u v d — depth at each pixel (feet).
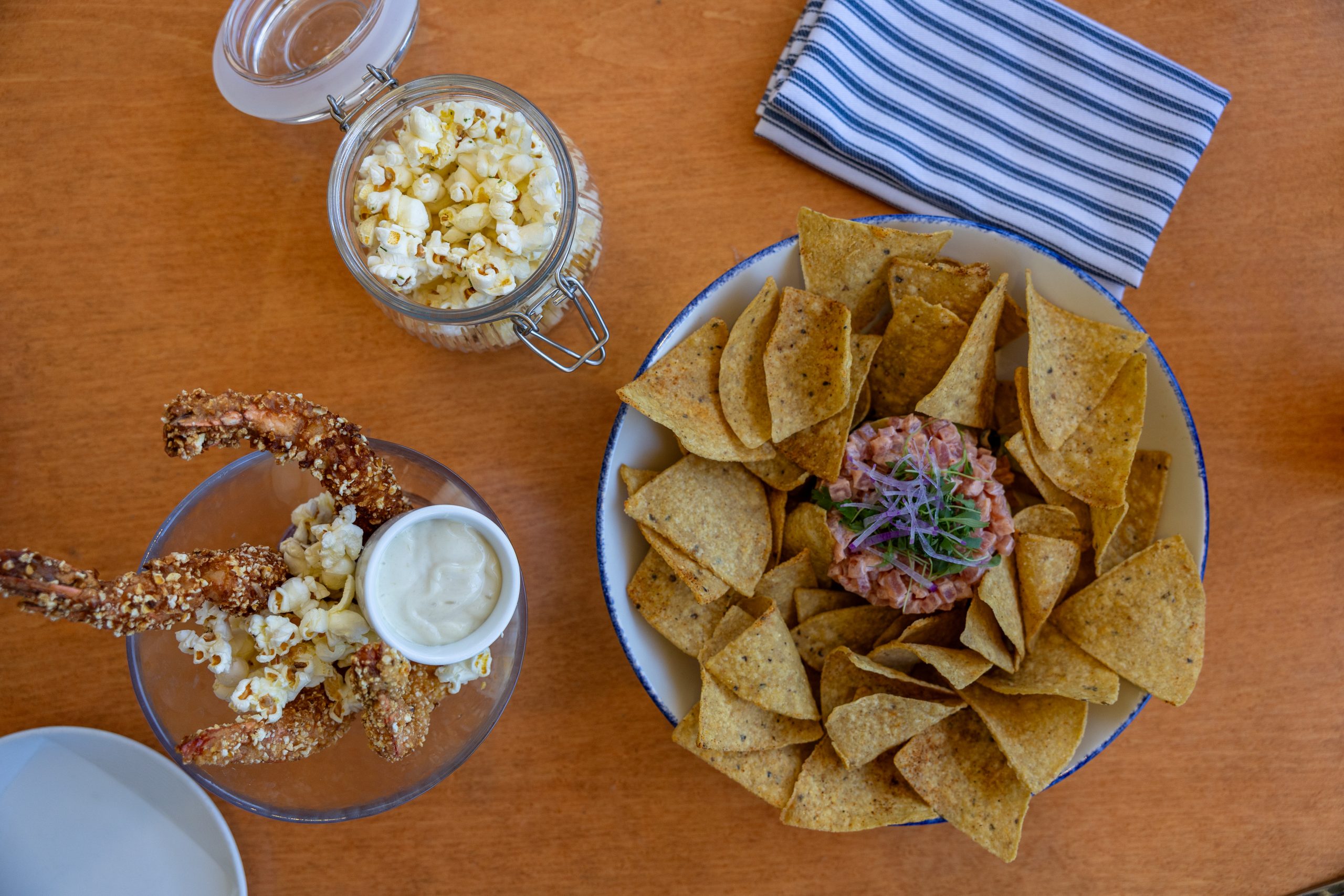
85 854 4.00
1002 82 4.11
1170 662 3.52
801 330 3.56
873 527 3.67
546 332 4.15
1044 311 3.60
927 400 3.51
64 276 4.15
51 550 4.07
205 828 4.00
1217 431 4.18
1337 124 4.20
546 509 4.13
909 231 3.70
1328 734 4.15
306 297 4.14
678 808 4.17
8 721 4.06
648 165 4.17
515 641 3.79
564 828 4.16
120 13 4.16
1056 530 3.73
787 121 4.09
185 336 4.13
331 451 3.05
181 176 4.16
